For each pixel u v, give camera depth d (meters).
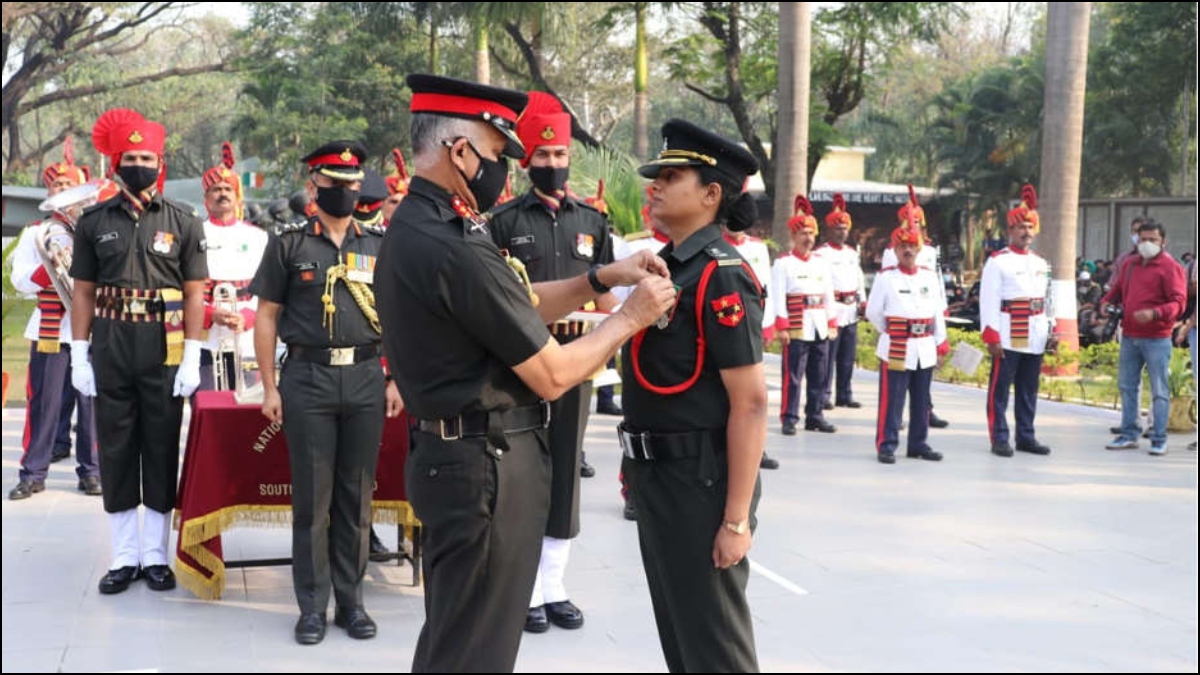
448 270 2.71
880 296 7.92
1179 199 16.44
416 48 28.25
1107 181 28.11
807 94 14.99
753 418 2.95
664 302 2.86
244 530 5.86
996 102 30.83
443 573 2.91
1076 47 12.44
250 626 4.46
